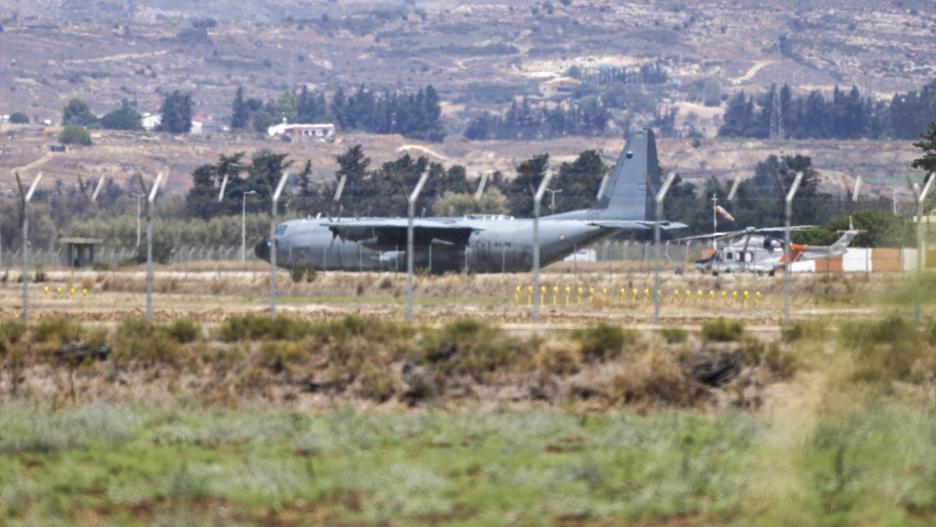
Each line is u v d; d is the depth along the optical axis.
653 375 196.12
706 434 169.38
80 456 161.12
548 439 169.38
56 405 191.00
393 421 178.88
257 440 167.75
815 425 149.88
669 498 139.50
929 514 134.00
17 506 139.25
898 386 163.00
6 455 161.75
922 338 157.25
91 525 133.38
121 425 173.50
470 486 145.75
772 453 148.00
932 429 150.88
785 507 134.12
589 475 148.50
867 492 135.75
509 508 138.00
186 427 175.00
